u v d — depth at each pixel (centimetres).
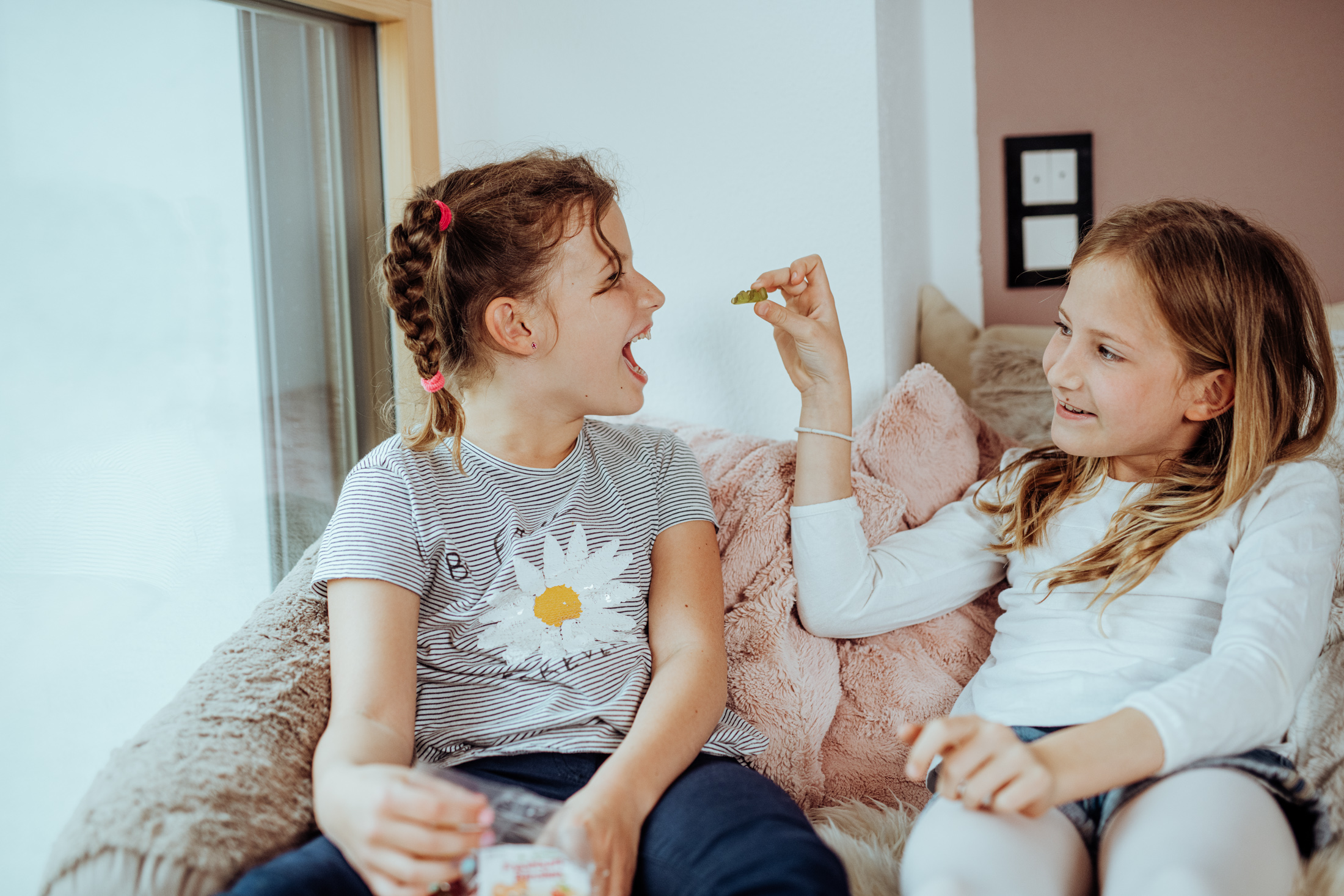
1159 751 74
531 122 142
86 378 108
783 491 113
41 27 101
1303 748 91
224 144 119
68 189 105
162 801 70
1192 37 165
